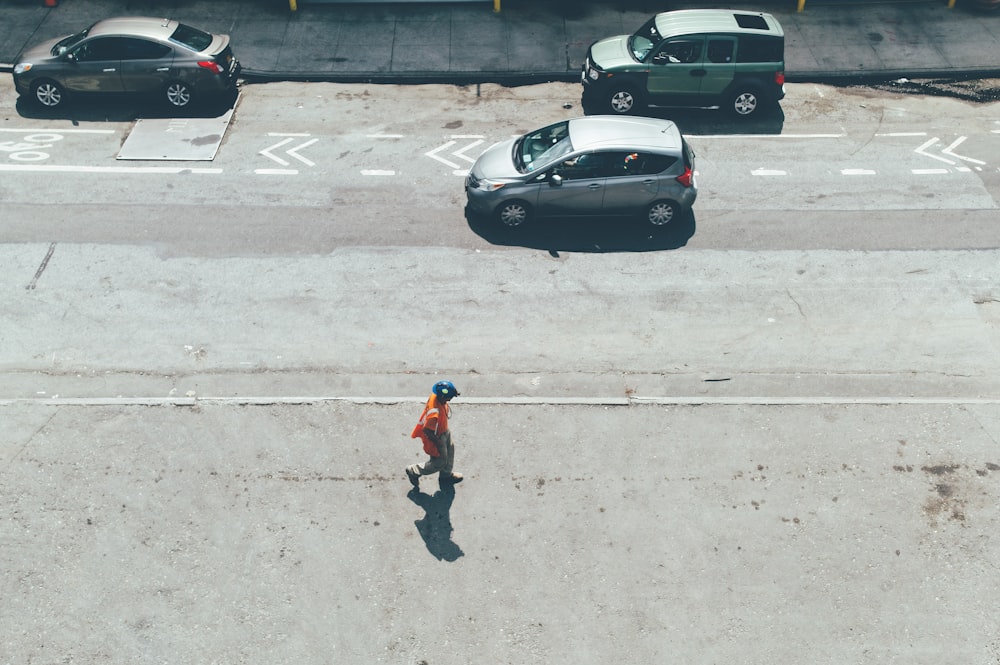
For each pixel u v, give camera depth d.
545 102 17.72
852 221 14.78
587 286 13.48
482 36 19.48
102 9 19.64
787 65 18.73
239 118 16.94
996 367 12.34
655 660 9.19
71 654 9.16
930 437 11.39
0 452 10.91
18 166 15.41
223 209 14.71
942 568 10.03
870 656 9.27
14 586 9.67
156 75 16.45
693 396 11.87
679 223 14.70
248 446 11.09
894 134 16.94
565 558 10.04
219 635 9.33
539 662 9.16
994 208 15.09
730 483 10.84
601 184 13.98
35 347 12.24
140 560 9.94
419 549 10.10
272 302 13.05
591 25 19.94
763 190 15.47
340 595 9.68
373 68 18.47
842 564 10.05
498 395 11.84
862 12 20.38
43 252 13.70
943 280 13.69
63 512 10.35
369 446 11.16
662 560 10.04
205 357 12.22
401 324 12.79
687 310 13.12
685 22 16.78
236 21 19.59
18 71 16.38
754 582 9.86
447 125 16.97
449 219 14.67
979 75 18.53
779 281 13.63
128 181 15.23
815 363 12.36
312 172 15.60
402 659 9.18
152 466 10.84
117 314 12.78
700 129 17.00
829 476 10.94
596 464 11.01
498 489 10.72
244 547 10.08
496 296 13.27
